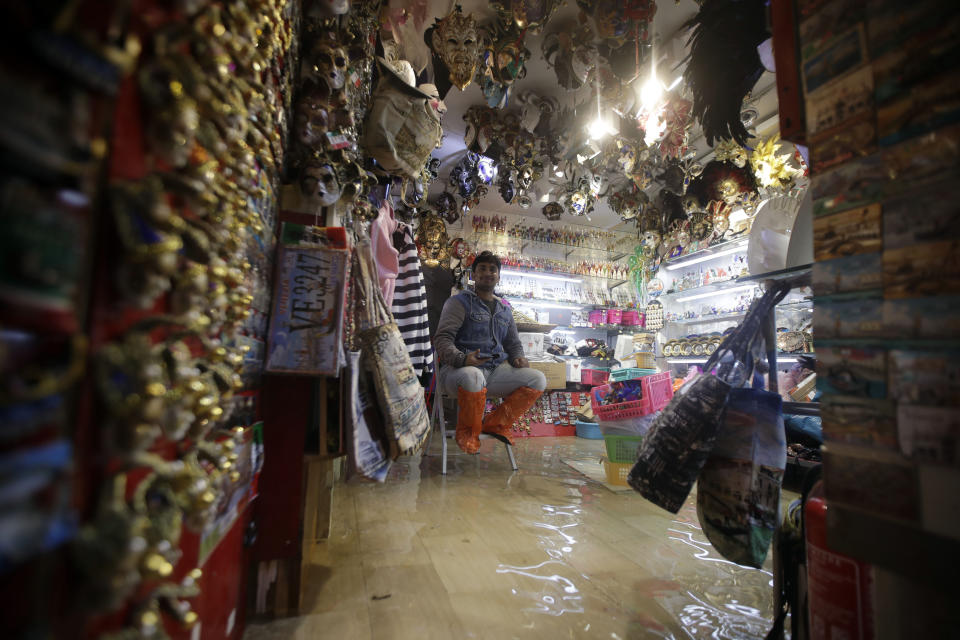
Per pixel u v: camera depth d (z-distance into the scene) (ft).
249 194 2.48
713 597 4.11
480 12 9.82
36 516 0.87
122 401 1.10
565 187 15.71
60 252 0.91
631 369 9.12
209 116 1.60
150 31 1.26
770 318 4.11
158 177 1.37
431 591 4.11
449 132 14.46
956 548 1.70
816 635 2.48
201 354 1.91
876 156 2.08
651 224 15.08
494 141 13.12
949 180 1.79
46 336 0.91
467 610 3.79
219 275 1.73
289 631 3.40
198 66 1.52
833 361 2.24
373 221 5.92
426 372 7.40
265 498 3.61
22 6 0.79
